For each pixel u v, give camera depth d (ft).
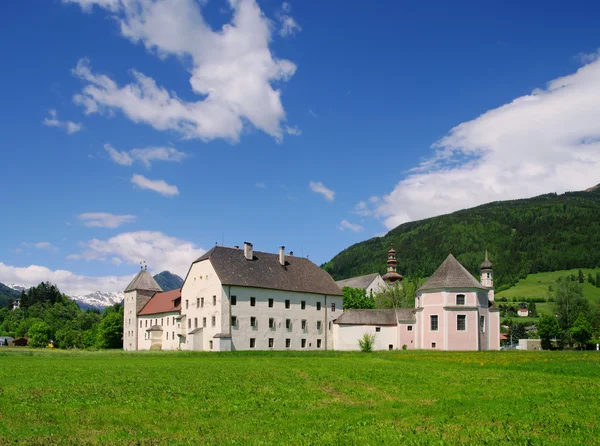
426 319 311.47
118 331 492.95
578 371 145.79
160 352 250.37
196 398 96.68
